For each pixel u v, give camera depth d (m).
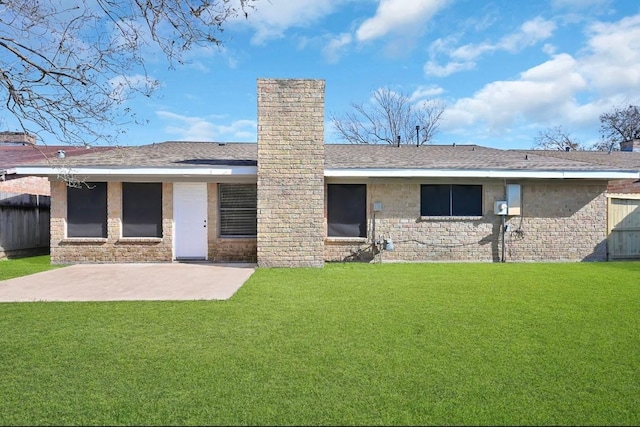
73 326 5.05
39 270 10.09
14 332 4.79
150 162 11.43
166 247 11.54
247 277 8.88
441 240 11.97
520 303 6.28
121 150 14.17
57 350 4.18
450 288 7.53
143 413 2.91
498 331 4.80
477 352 4.09
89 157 12.27
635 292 7.17
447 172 11.39
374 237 11.86
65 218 11.34
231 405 3.02
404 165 11.52
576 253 12.19
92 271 9.80
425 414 2.89
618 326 5.02
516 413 2.91
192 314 5.63
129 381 3.44
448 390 3.26
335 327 4.97
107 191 11.43
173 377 3.51
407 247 11.93
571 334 4.69
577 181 12.20
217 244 11.66
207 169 10.97
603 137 36.25
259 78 10.46
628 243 12.45
